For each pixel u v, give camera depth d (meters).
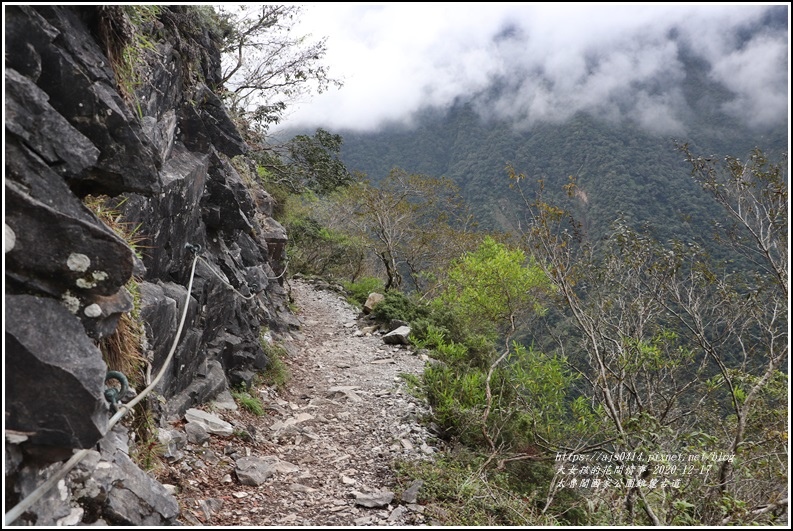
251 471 4.50
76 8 2.88
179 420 4.93
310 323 12.65
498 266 11.00
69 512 2.54
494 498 4.66
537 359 7.31
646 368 6.01
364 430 6.22
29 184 2.35
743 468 4.39
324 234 24.23
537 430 6.55
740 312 5.70
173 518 3.12
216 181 6.54
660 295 5.82
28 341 2.14
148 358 4.10
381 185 21.98
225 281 6.41
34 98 2.36
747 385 5.38
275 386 7.34
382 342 11.02
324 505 4.26
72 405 2.20
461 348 10.27
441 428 6.59
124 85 3.40
